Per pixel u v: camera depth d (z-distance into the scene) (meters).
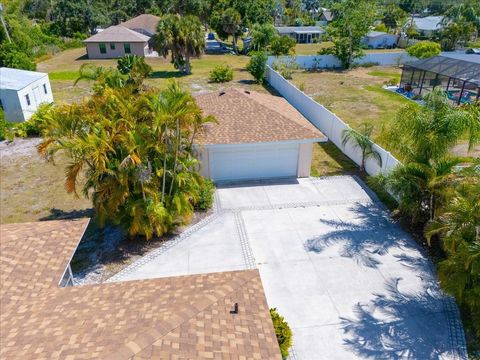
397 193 14.72
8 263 9.62
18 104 26.97
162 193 14.17
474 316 10.17
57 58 55.72
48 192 18.98
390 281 12.52
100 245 14.65
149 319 7.20
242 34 65.19
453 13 72.69
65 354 6.26
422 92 35.09
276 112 20.50
